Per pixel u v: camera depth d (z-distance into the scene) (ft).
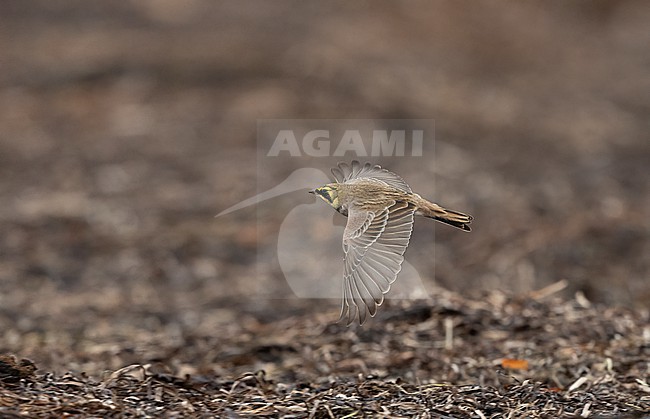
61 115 67.67
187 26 89.51
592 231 46.68
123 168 57.52
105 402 22.44
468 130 66.64
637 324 31.27
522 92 79.97
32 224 48.85
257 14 94.38
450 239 47.21
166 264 44.47
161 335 35.14
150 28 88.99
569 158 62.75
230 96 69.56
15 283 41.91
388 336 30.83
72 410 21.65
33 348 32.94
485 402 23.68
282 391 25.52
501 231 47.65
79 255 45.32
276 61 76.33
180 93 70.64
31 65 77.41
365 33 88.89
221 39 83.15
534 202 52.60
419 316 31.96
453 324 31.04
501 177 57.21
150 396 23.61
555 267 43.16
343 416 22.30
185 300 40.52
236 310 38.70
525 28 99.35
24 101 70.44
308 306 39.09
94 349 32.65
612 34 104.06
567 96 80.38
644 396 24.45
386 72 77.20
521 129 68.90
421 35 92.32
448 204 52.03
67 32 88.02
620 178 58.08
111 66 75.31
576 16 107.76
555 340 29.73
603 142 67.87
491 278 42.14
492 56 90.43
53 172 57.11
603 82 86.38
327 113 65.41
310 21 92.07
